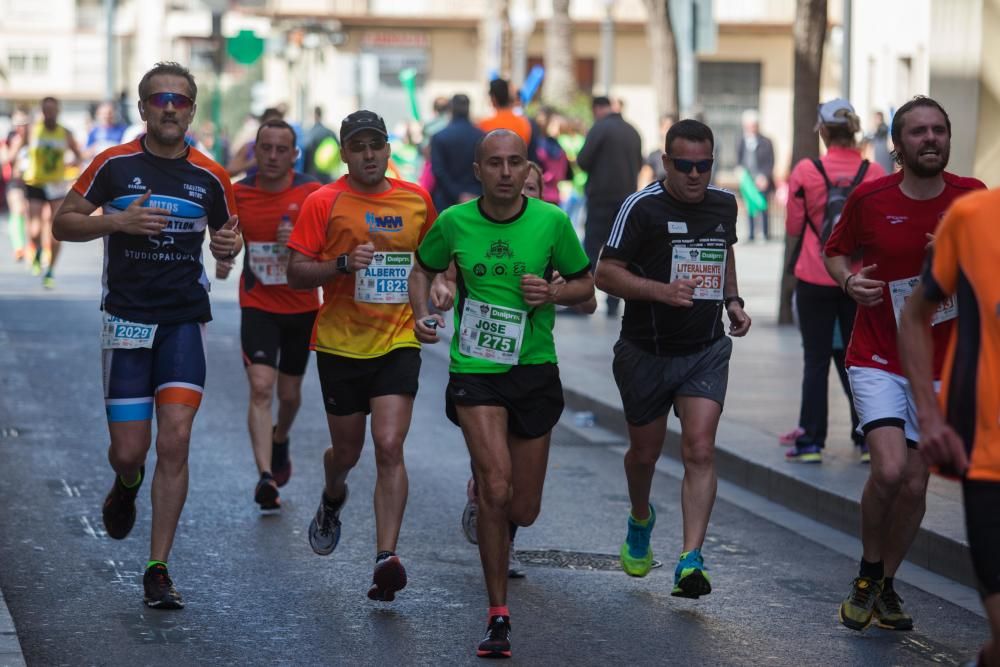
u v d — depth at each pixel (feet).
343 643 56.39
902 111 57.36
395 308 63.26
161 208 60.59
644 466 64.59
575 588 65.62
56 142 190.39
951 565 68.33
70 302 165.89
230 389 116.88
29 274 194.39
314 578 65.67
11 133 301.02
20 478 84.33
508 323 56.95
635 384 63.31
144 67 547.49
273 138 76.69
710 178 61.87
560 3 325.62
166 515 60.70
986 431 40.27
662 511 81.41
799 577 68.33
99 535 72.02
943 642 58.34
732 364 126.11
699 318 62.59
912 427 58.13
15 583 63.46
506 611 55.62
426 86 428.97
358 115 63.36
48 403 108.17
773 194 305.73
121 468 62.69
